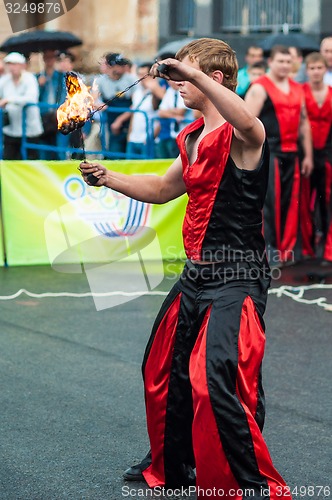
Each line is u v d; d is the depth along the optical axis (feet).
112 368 23.66
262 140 14.11
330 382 22.72
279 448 18.37
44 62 45.68
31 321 28.55
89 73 43.42
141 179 15.84
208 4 70.23
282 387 22.30
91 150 42.22
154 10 63.21
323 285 34.17
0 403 20.94
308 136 36.65
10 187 36.99
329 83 42.52
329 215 37.19
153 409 15.79
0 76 48.26
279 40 47.29
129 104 44.98
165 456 15.93
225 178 14.43
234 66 14.58
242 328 14.42
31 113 44.52
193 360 14.52
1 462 17.52
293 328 27.99
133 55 59.21
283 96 35.27
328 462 17.67
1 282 34.30
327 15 65.31
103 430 19.26
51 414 20.21
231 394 14.10
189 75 13.53
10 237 37.22
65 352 25.11
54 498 15.96
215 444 14.07
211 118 14.51
